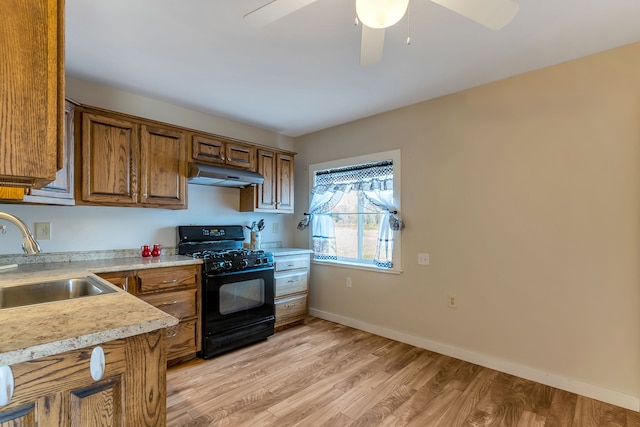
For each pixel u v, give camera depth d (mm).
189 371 2531
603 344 2166
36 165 708
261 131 4023
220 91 2869
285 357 2809
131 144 2631
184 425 1855
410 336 3135
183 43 2084
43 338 876
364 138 3580
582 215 2252
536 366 2424
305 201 4258
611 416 1983
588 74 2236
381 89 2807
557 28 1904
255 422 1895
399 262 3215
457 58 2268
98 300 1279
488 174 2676
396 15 1300
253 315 3111
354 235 3734
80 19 1819
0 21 672
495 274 2631
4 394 794
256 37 2014
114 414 970
